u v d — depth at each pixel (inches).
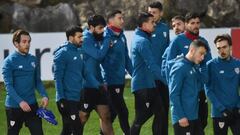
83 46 1138.7
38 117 1020.5
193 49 925.8
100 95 1145.4
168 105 1162.6
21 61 1010.7
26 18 2356.1
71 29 1087.0
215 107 1022.4
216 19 2353.6
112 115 1185.4
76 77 1089.4
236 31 1979.6
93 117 1536.7
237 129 1024.9
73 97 1088.8
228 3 2364.7
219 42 1019.9
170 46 1119.6
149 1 2340.1
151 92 1115.3
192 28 1111.6
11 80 1003.9
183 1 2349.9
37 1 2389.3
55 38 2006.6
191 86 932.6
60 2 2399.1
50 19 2353.6
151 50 1111.6
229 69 1024.9
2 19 2359.7
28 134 1373.0
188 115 931.3
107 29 1162.6
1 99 1813.5
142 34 1115.3
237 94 1031.6
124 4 2359.7
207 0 2370.8
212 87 1034.1
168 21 2304.4
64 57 1079.6
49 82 2005.4
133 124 1128.2
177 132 932.6
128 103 1728.6
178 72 922.1
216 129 1035.3
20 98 995.3
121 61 1174.3
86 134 1373.0
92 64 1133.1
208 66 1031.6
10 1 2395.4
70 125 1104.2
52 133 1392.7
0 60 2007.9
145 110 1121.4
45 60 2007.9
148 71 1113.4
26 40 1010.7
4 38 2017.7
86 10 2374.5
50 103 1753.2
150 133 1369.3
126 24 2321.6
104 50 1136.8
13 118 1012.5
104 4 2378.2
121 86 1181.7
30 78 1015.0
